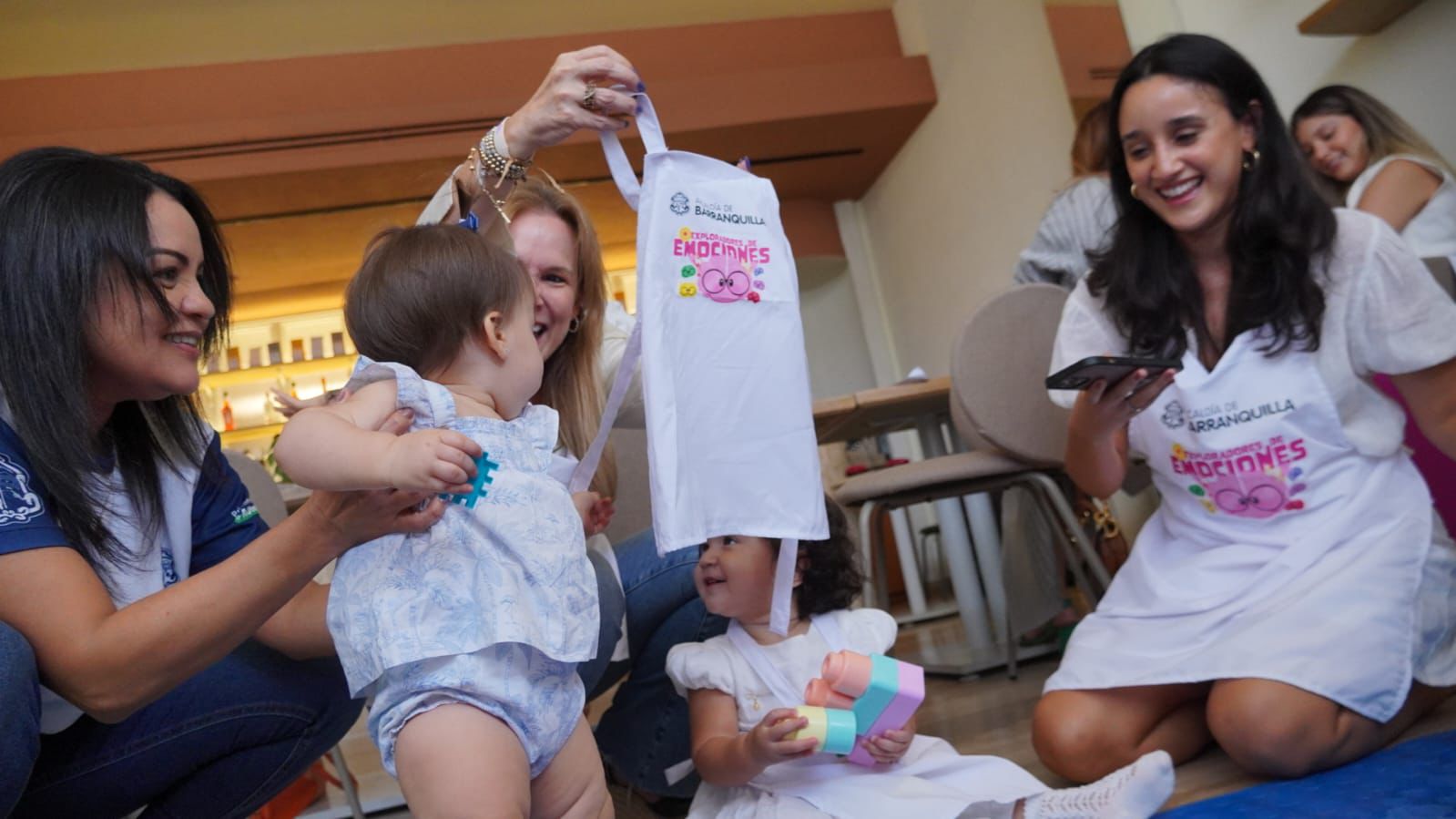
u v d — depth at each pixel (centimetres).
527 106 143
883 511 242
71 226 98
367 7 521
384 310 111
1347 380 155
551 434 117
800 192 658
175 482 118
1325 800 124
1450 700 163
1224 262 166
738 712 139
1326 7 251
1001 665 270
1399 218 233
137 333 102
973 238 543
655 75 570
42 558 95
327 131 504
